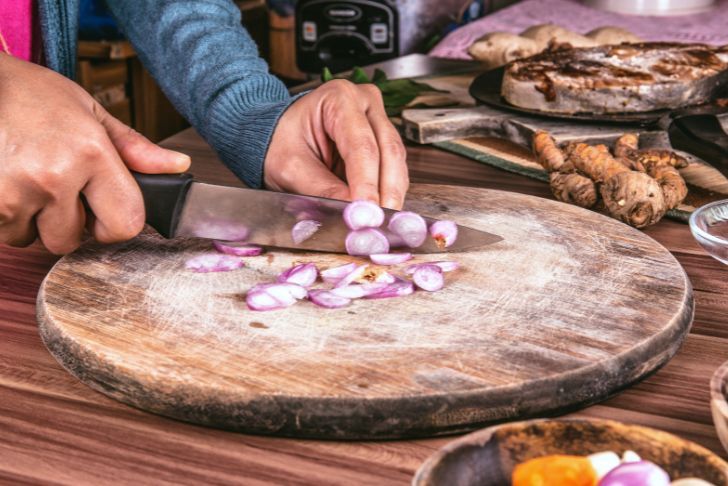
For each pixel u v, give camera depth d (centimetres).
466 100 116
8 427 66
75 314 72
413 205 88
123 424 66
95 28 165
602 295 74
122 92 181
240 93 93
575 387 67
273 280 76
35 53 104
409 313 72
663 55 111
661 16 193
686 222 88
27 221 77
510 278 76
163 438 65
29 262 82
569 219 85
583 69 107
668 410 67
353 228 80
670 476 58
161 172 79
